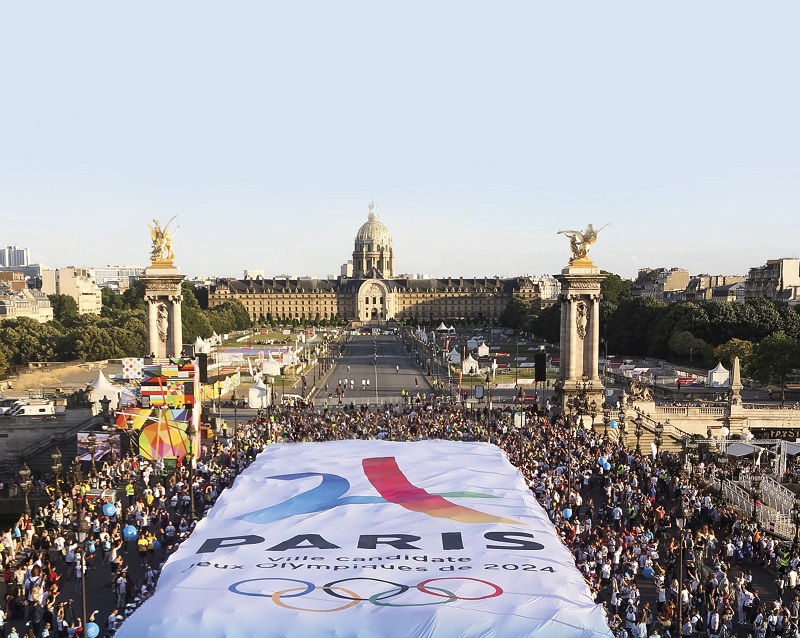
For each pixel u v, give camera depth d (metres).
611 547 51.59
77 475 72.81
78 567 50.59
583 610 33.56
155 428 78.31
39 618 45.12
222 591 35.09
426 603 33.78
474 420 100.69
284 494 50.16
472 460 59.31
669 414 106.44
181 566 38.62
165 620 32.56
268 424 93.62
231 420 115.56
